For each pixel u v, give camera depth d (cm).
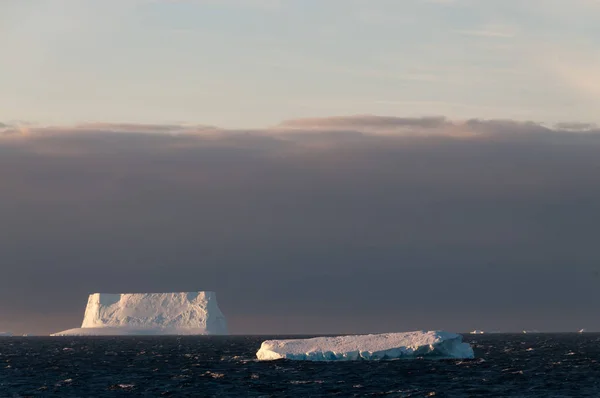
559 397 13600
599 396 13750
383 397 13662
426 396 13750
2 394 14625
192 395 14200
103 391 14975
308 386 15338
